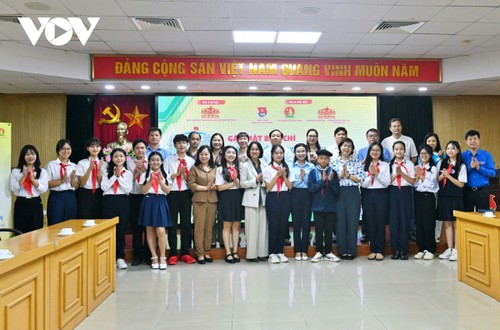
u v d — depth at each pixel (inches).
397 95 281.9
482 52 227.8
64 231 105.7
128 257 186.7
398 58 237.5
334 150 241.3
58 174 173.2
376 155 180.9
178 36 198.7
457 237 148.3
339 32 195.5
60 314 98.0
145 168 177.5
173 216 178.5
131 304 125.4
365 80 236.5
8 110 269.6
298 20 180.2
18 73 210.8
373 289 137.6
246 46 215.0
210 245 182.5
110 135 274.7
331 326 105.8
